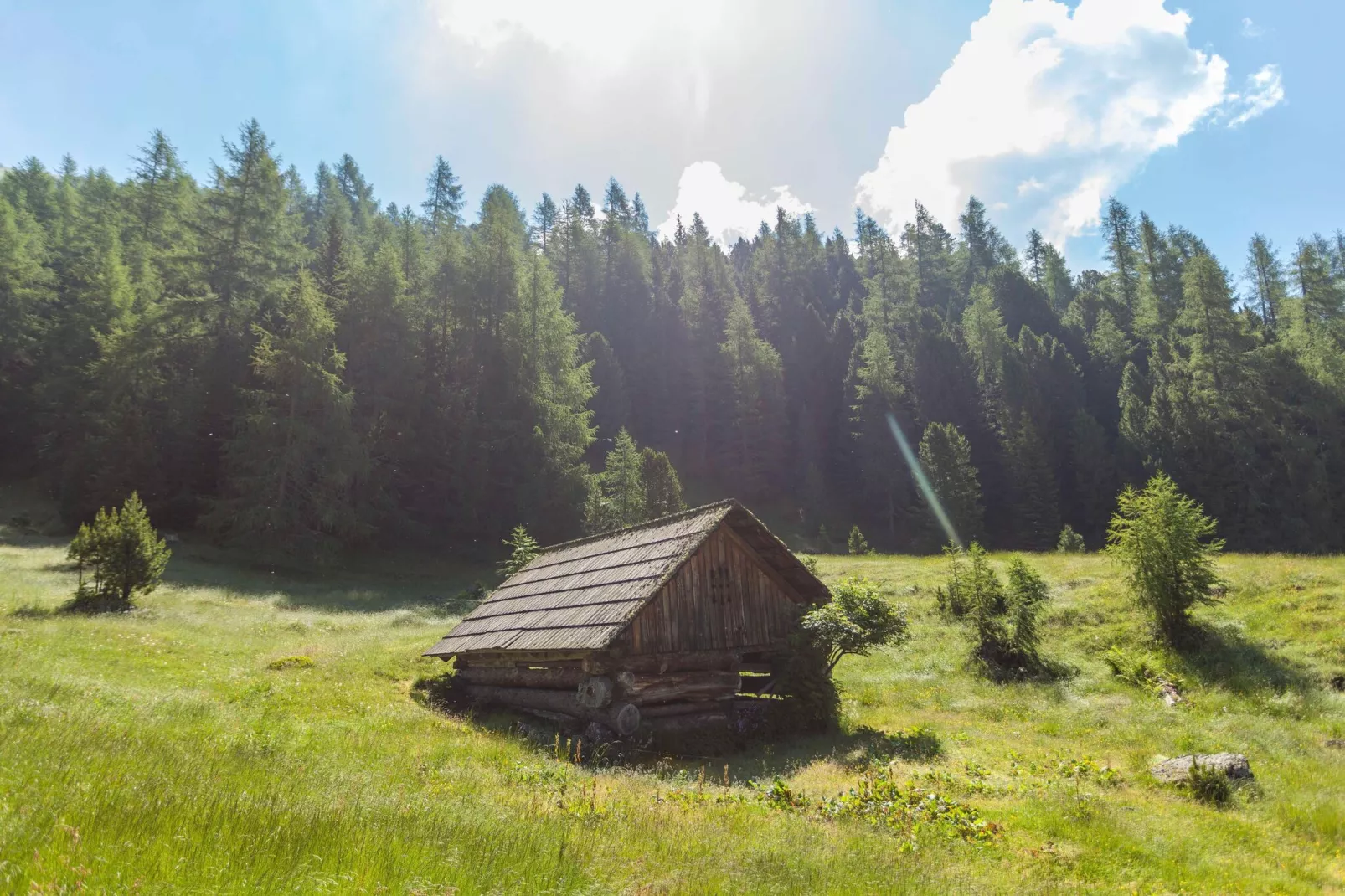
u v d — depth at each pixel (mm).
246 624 25531
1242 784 10984
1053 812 9578
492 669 18469
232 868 4414
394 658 20766
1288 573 21750
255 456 44438
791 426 83375
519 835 6172
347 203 102438
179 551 41594
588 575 18203
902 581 29859
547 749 14055
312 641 23547
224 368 51312
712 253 105375
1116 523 20766
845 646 16141
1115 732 14656
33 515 47125
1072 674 18938
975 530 60594
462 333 61844
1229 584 21625
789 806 9805
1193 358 63531
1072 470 68500
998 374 75750
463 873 5059
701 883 5844
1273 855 8656
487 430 55875
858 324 99625
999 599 22188
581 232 92062
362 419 52469
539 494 52906
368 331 57031
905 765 12773
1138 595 20109
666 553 16391
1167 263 84688
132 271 64188
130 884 3900
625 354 82500
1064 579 25875
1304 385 60281
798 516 74312
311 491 44938
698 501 75312
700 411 80938
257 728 10773
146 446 46000
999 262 114875
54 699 10289
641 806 8531
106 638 17625
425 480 56562
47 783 5543
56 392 53344
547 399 58406
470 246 72688
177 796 5633
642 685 14922
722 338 89562
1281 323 75625
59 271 67438
